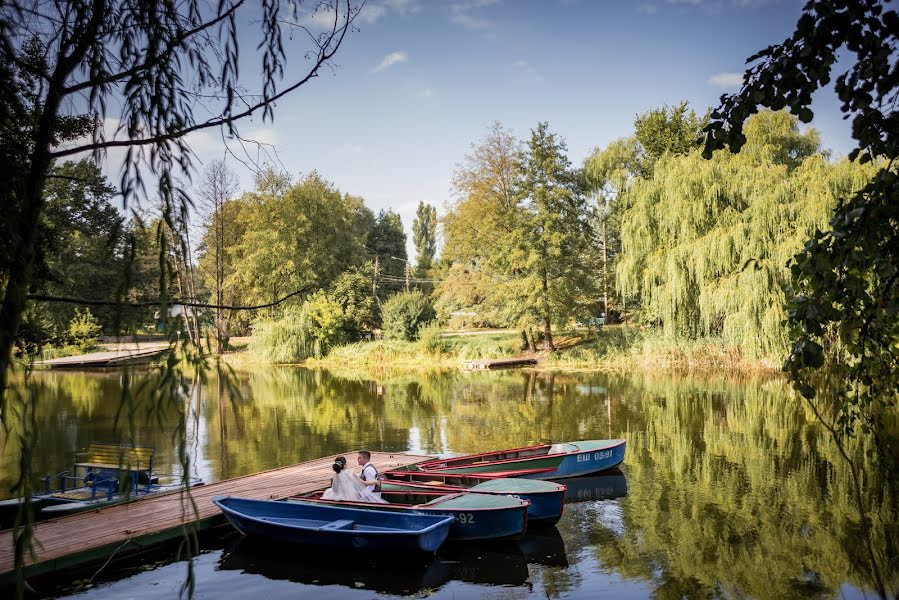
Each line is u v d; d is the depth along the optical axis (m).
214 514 9.18
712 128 3.00
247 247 47.97
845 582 7.15
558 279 36.66
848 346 3.81
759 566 7.71
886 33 2.53
